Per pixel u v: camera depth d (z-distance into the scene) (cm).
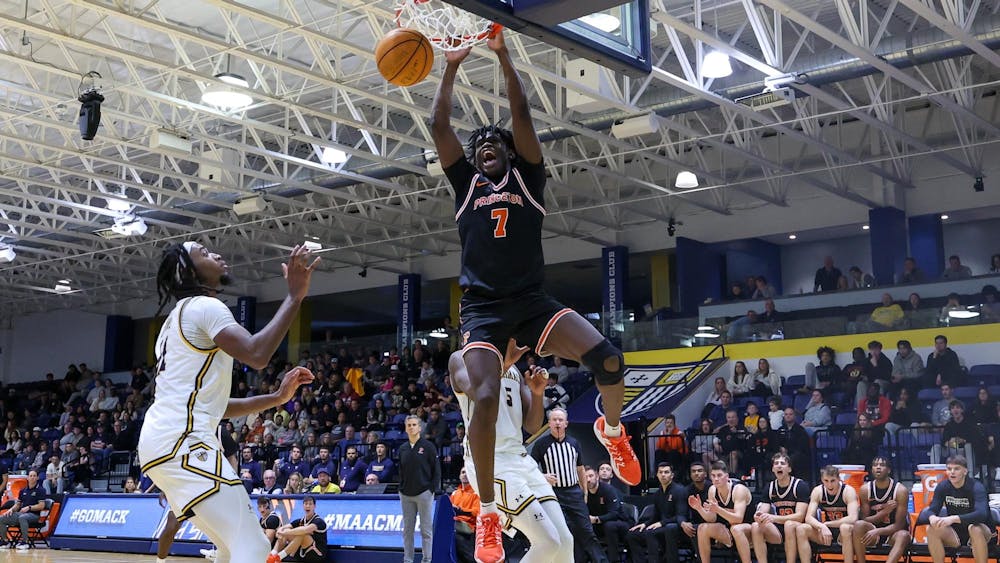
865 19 1394
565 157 1984
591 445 2030
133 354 3522
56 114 1902
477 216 381
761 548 1098
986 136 2078
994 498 1106
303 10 1551
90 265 3044
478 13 497
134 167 1941
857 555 1053
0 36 1512
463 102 1755
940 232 2239
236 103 1570
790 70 1521
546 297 382
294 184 2083
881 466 1077
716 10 1582
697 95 1627
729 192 2456
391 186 2141
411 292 2934
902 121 2062
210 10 1561
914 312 1867
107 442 2503
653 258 2659
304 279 423
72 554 1466
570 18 515
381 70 434
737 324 2045
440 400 2173
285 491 1545
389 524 1280
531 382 559
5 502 1744
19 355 3691
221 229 2550
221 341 412
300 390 2547
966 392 1664
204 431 417
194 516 410
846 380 1803
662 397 1944
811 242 2572
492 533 376
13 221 2423
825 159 2136
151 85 1844
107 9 1270
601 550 1001
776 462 1134
